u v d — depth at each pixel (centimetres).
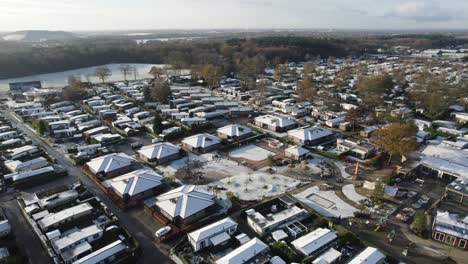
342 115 12375
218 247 5503
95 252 5147
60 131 10575
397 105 13762
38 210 6450
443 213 6091
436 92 13350
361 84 15500
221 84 18688
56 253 5278
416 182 7762
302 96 14638
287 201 6731
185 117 12375
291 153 9019
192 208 6281
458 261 5166
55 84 19388
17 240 5706
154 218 6378
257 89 16600
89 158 8919
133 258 5153
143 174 7500
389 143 8031
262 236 5762
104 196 7169
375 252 5056
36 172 7850
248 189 7400
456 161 8256
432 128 11350
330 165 8581
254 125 11931
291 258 5103
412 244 5562
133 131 10938
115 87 17338
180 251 5397
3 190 7338
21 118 12331
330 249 5288
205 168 8462
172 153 8994
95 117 12762
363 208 6638
